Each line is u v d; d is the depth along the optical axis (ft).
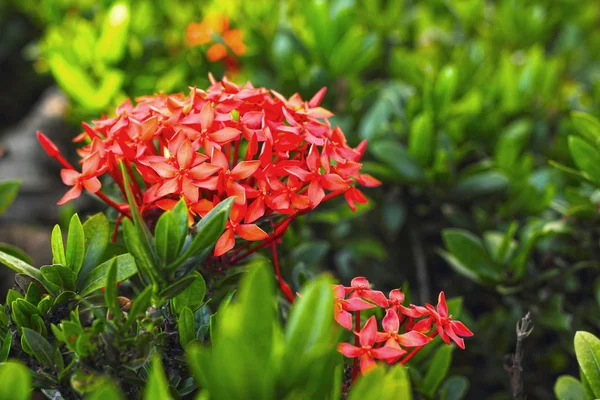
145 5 2.23
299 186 1.26
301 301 1.02
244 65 2.12
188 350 1.22
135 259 1.18
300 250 1.69
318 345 1.00
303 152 1.32
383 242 2.02
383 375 1.01
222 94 1.32
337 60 1.93
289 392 1.02
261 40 2.13
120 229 1.45
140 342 1.17
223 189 1.23
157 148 1.45
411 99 1.89
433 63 2.23
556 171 1.88
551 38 2.64
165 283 1.19
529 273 1.66
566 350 1.74
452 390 1.53
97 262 1.29
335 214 1.74
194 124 1.26
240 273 1.38
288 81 1.97
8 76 3.10
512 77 2.03
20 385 0.98
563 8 2.61
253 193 1.25
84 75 1.94
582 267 1.69
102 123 1.34
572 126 1.90
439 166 1.76
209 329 1.26
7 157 2.43
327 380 1.07
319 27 1.90
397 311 1.27
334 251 2.06
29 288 1.27
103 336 1.16
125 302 1.29
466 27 2.48
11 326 1.26
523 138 1.94
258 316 0.99
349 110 1.97
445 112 1.89
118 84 1.90
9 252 1.47
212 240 1.16
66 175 1.29
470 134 2.00
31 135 2.50
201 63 2.07
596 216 1.60
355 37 1.91
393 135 1.91
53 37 2.10
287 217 1.39
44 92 3.13
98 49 1.98
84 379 1.14
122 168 1.16
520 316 1.68
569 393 1.37
